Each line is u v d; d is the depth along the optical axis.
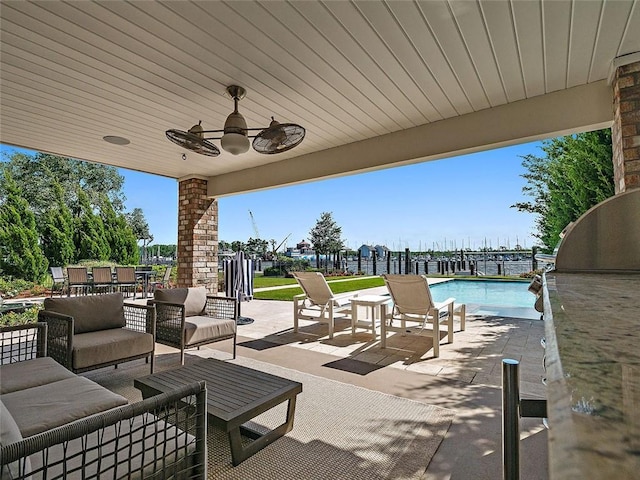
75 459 1.29
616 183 2.94
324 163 5.02
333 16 2.23
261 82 3.07
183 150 4.95
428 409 2.50
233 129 3.12
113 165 5.79
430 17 2.24
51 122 3.89
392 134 4.32
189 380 2.22
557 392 0.32
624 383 0.32
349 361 3.62
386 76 2.98
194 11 2.18
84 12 2.18
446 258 16.14
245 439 2.17
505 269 13.97
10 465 0.98
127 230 14.40
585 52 2.62
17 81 3.01
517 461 0.81
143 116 3.76
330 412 2.46
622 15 2.20
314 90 3.22
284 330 5.12
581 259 1.62
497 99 3.42
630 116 2.65
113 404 1.74
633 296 0.81
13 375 2.07
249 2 2.11
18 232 11.42
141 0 2.08
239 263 6.52
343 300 4.84
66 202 14.41
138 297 9.79
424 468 1.85
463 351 3.94
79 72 2.88
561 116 3.22
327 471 1.83
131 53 2.62
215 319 3.85
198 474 1.43
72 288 9.67
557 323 0.56
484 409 2.50
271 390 2.07
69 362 2.66
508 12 2.19
